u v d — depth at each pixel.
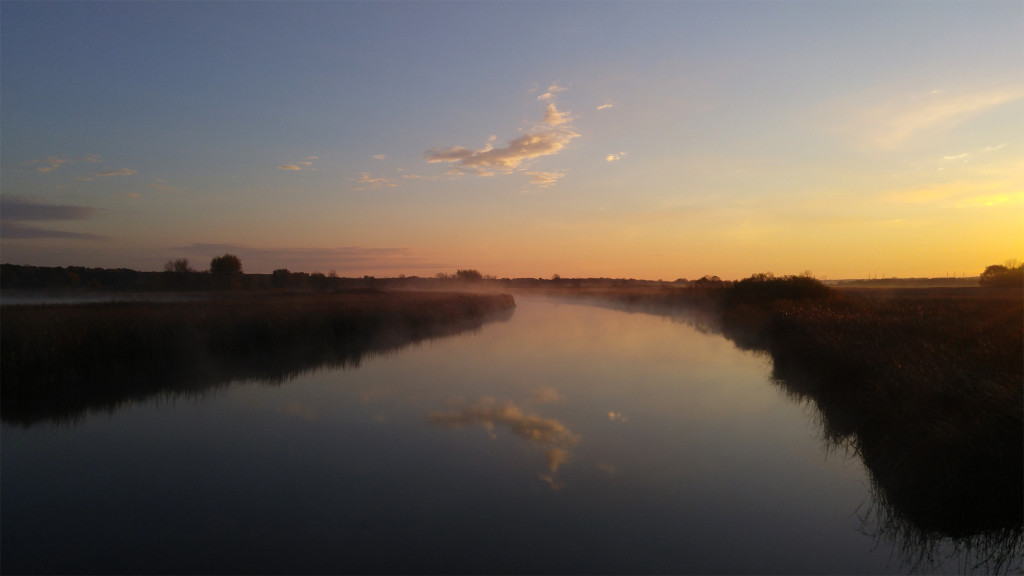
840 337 12.93
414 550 5.21
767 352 19.12
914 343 11.14
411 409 10.59
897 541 5.53
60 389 12.12
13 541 5.38
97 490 6.65
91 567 4.90
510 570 4.88
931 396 7.50
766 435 9.02
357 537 5.46
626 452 8.12
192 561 4.99
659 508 6.22
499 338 23.27
